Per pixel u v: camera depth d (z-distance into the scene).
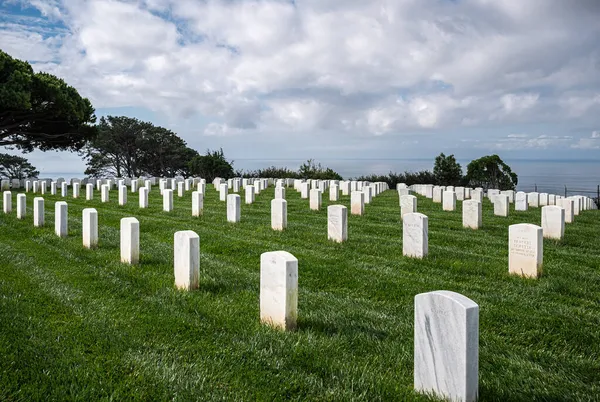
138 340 5.89
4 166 66.88
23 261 10.16
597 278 9.27
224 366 5.23
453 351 4.30
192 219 17.50
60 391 4.66
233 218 16.52
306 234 13.78
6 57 34.19
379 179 50.09
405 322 6.76
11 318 6.45
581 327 6.57
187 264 8.09
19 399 4.52
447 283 8.82
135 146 68.38
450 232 15.05
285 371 5.11
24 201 17.12
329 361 5.34
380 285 8.66
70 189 35.41
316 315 6.87
